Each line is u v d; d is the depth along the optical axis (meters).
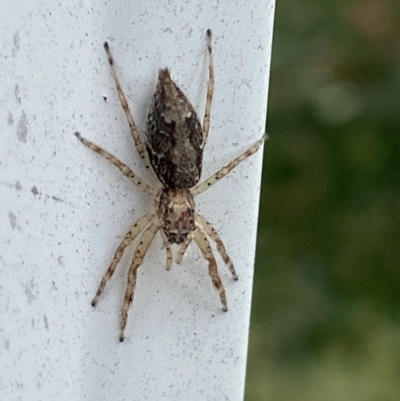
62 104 0.05
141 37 0.05
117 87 0.05
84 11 0.05
